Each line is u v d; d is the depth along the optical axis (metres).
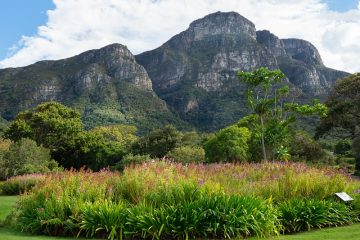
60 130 69.69
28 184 26.00
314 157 39.28
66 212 10.20
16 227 10.83
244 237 9.32
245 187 11.34
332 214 10.99
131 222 9.25
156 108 187.00
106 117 165.00
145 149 66.69
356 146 40.50
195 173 12.11
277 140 26.14
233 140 43.44
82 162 68.31
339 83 47.81
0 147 42.72
